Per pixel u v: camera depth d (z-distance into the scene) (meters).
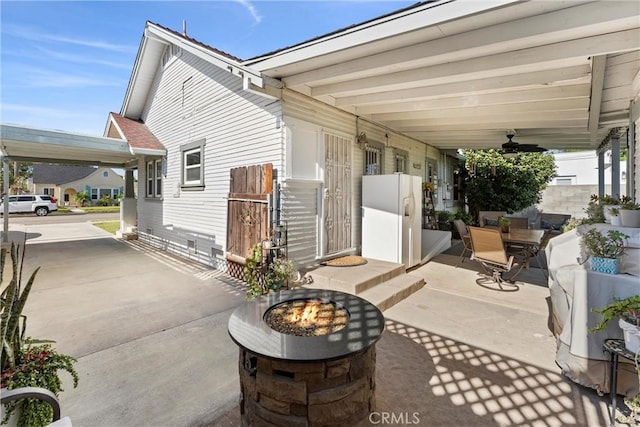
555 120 5.88
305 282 4.81
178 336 3.32
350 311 2.29
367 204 6.04
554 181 14.63
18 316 1.85
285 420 1.76
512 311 4.01
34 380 1.71
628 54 2.88
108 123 10.08
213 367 2.74
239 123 5.71
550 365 2.74
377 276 4.75
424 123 6.70
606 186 11.98
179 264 6.80
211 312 4.01
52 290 4.90
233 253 5.68
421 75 3.74
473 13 2.60
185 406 2.24
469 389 2.41
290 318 2.24
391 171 7.62
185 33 7.66
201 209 6.90
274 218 4.84
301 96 5.12
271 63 4.14
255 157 5.35
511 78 3.79
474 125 6.73
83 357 2.89
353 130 6.27
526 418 2.11
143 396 2.35
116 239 10.47
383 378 2.56
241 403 2.02
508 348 3.05
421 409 2.19
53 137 6.80
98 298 4.54
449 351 2.99
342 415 1.79
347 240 6.17
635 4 2.27
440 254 7.61
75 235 11.38
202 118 6.77
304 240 5.27
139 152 7.84
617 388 2.25
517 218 8.55
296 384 1.72
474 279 5.47
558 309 3.09
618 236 2.40
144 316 3.87
